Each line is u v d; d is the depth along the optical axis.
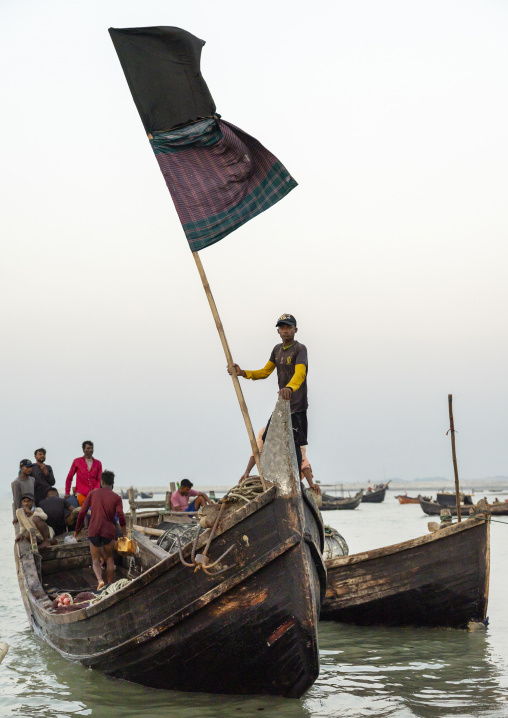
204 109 7.77
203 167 7.71
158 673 7.87
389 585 11.40
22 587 12.05
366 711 7.20
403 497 76.19
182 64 7.78
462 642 10.45
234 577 7.08
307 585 6.95
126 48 7.73
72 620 8.85
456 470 12.20
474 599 11.00
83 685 8.33
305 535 7.10
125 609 7.88
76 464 14.37
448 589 11.07
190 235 7.55
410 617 11.42
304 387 8.01
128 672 8.20
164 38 7.75
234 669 7.47
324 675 8.69
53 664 9.38
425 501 49.50
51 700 7.77
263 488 7.15
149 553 11.97
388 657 9.59
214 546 7.20
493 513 41.31
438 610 11.20
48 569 12.63
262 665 7.35
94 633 8.47
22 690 8.15
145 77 7.73
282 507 7.03
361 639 10.79
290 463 7.09
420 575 11.21
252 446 7.32
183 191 7.62
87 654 8.74
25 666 9.31
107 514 11.55
